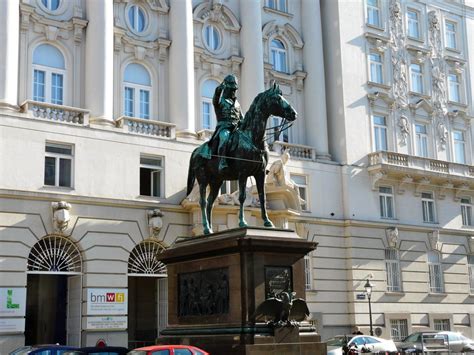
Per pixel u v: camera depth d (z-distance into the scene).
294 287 15.55
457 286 41.81
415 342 30.77
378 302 37.66
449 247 42.00
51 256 28.08
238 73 36.72
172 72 33.72
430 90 43.84
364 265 37.50
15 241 26.88
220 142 16.67
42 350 19.31
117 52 32.62
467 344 30.67
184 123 33.00
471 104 45.97
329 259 36.56
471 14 47.56
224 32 36.69
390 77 41.75
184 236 31.33
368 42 40.97
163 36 34.06
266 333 14.76
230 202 31.06
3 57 28.16
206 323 15.80
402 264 39.38
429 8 45.16
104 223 29.23
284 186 32.72
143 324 34.84
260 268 15.17
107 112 30.70
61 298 30.89
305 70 39.31
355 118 39.22
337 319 36.16
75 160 28.89
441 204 42.12
